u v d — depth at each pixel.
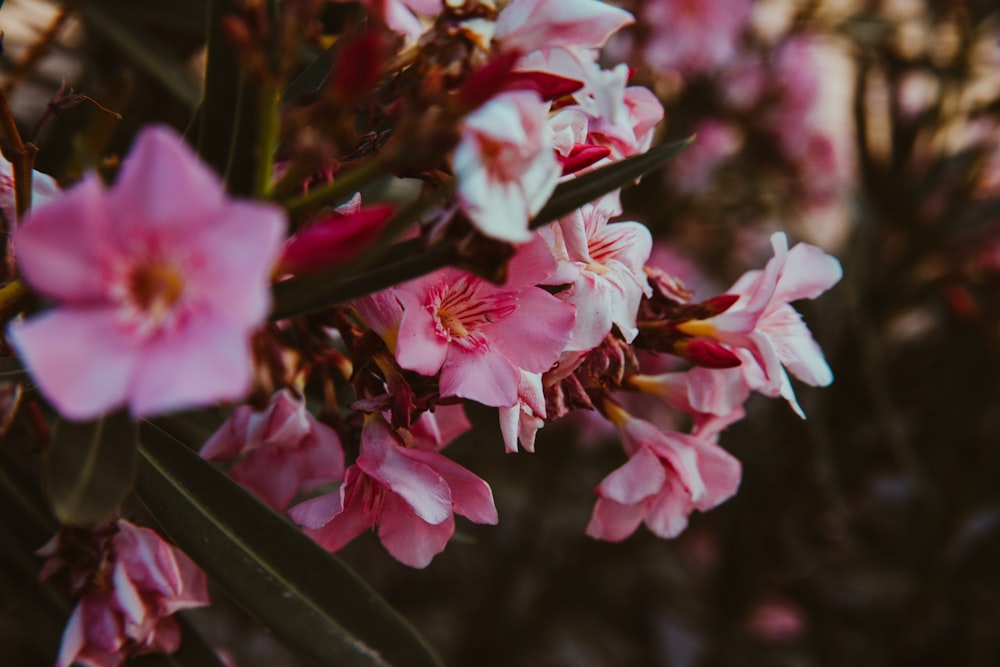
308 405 0.41
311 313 0.34
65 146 0.55
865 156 0.83
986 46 0.86
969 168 0.82
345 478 0.35
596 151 0.34
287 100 0.38
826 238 1.04
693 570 0.99
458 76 0.32
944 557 0.81
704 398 0.39
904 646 0.83
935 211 0.83
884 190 0.82
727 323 0.38
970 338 0.81
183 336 0.26
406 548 0.37
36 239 0.26
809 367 0.40
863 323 0.77
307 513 0.36
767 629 0.98
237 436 0.38
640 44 0.83
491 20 0.33
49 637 0.40
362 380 0.35
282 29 0.31
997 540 0.83
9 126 0.34
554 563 0.96
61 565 0.37
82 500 0.30
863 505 0.91
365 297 0.34
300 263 0.29
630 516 0.40
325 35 0.48
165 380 0.26
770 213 0.99
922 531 0.82
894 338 0.91
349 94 0.29
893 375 0.87
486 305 0.34
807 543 0.90
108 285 0.26
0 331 0.34
